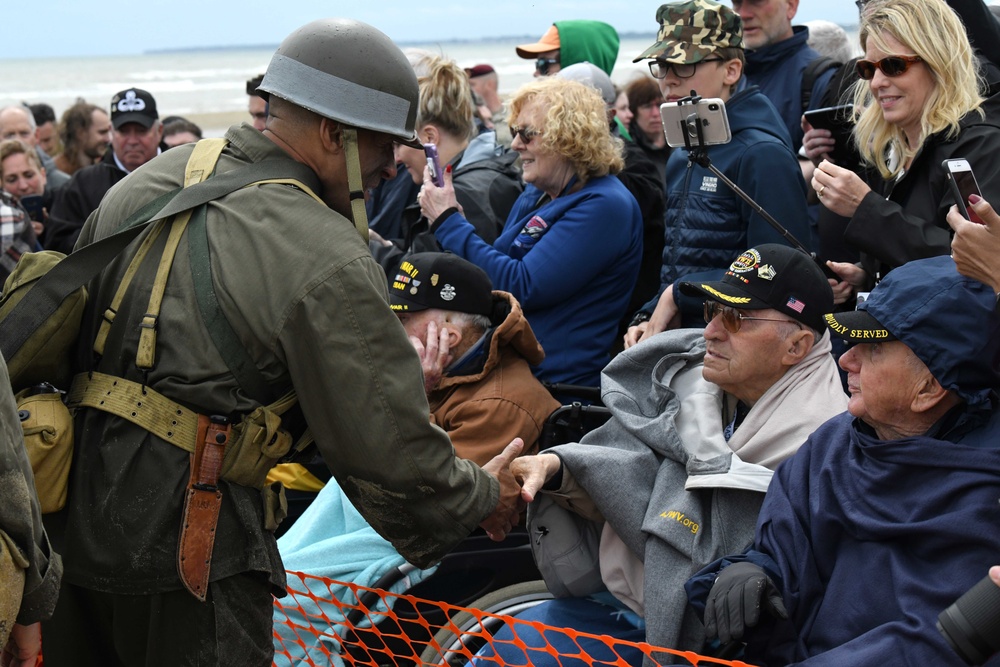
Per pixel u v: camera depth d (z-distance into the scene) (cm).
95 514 219
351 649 315
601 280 376
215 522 218
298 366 214
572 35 607
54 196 613
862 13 328
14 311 219
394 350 216
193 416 217
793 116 475
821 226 364
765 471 268
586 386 370
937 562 218
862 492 232
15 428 189
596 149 375
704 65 381
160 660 225
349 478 221
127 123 605
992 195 293
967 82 306
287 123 229
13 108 743
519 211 412
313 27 227
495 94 724
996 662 201
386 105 227
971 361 218
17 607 186
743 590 228
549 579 302
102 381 222
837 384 283
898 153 332
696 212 377
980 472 216
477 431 324
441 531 228
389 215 512
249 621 228
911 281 226
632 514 279
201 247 219
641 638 289
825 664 214
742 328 278
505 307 342
